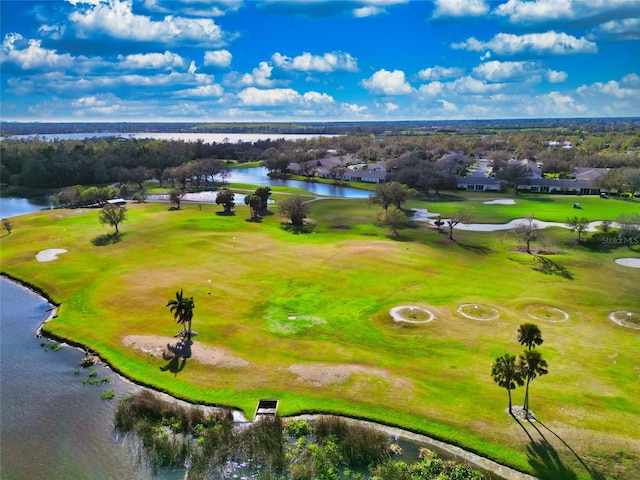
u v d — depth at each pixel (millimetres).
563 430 41031
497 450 39125
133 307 67500
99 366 53188
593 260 88250
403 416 43594
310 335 59219
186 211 134875
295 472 37188
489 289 74125
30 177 192875
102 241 101312
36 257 91125
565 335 58500
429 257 90750
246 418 43844
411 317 63375
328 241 103250
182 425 42812
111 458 38812
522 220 121938
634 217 99188
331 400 46156
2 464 37844
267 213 134500
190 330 59219
